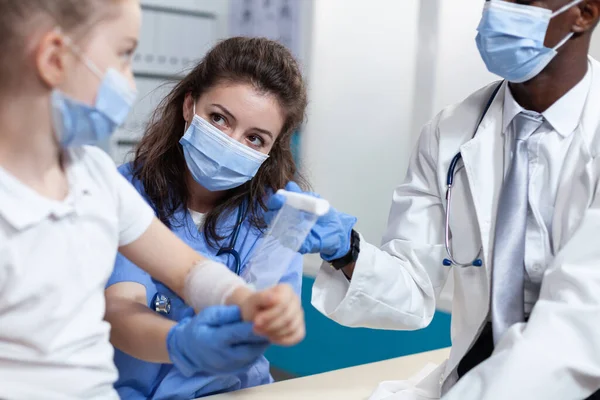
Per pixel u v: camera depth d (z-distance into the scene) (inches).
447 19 103.9
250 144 55.1
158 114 60.1
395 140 114.2
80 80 33.9
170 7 124.6
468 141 52.7
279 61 55.0
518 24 47.2
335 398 54.7
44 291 34.0
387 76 114.7
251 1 132.4
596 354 41.9
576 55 48.9
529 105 51.5
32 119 34.0
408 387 56.1
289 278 54.9
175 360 40.7
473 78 100.6
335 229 51.1
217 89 53.9
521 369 41.4
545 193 49.9
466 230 52.9
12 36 32.4
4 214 32.9
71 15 32.9
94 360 36.6
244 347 37.6
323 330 121.8
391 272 53.6
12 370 34.4
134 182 57.2
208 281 41.6
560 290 44.4
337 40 122.7
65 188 36.9
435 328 102.8
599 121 49.3
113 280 50.6
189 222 56.8
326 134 126.0
